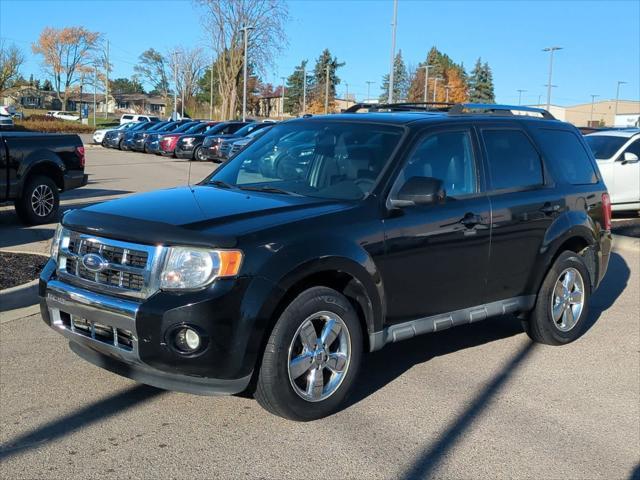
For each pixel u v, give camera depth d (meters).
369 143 4.91
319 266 4.04
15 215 12.06
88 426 4.04
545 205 5.60
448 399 4.67
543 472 3.71
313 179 4.91
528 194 5.50
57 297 4.15
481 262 5.11
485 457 3.85
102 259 3.96
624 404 4.72
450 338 6.11
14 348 5.30
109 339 3.97
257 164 5.32
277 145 5.41
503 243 5.25
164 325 3.70
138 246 3.86
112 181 18.88
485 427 4.25
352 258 4.20
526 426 4.29
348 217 4.32
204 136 28.64
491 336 6.21
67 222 4.25
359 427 4.16
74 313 4.06
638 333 6.45
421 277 4.70
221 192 4.74
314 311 4.07
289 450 3.82
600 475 3.71
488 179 5.27
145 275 3.80
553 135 6.03
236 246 3.78
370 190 4.55
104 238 4.01
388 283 4.50
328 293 4.14
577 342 6.12
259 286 3.79
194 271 3.74
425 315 4.83
